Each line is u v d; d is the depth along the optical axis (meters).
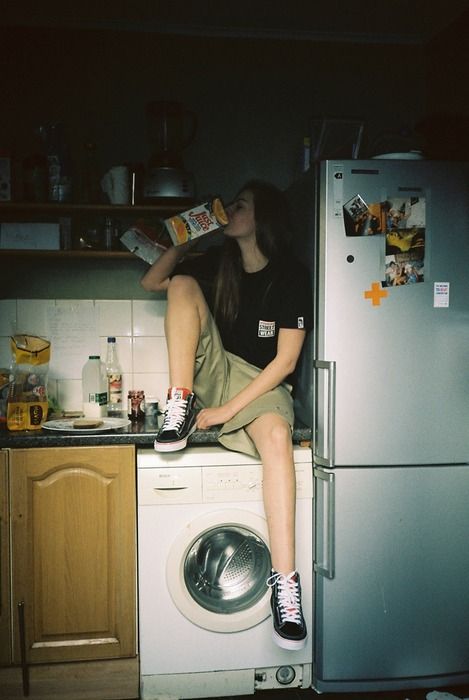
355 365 2.25
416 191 2.23
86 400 2.69
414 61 3.08
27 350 2.47
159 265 2.55
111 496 2.30
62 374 2.90
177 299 2.40
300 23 2.91
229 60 2.97
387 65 3.07
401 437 2.28
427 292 2.26
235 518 2.27
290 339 2.36
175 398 2.31
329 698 2.35
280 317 2.38
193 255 2.75
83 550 2.30
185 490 2.27
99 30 2.89
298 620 2.13
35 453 2.27
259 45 2.99
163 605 2.28
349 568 2.29
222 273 2.57
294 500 2.22
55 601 2.30
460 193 2.25
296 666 2.38
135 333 2.94
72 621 2.31
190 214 2.44
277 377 2.36
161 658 2.29
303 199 2.41
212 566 2.40
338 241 2.22
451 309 2.27
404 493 2.29
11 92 2.85
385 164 2.22
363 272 2.23
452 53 2.84
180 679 2.31
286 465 2.22
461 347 2.29
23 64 2.85
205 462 2.29
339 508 2.27
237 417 2.32
